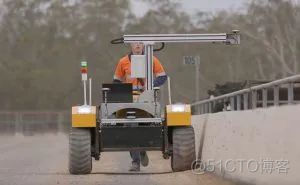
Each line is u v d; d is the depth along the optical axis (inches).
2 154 2133.4
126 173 1385.3
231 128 1160.8
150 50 1403.8
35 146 2731.3
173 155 1339.8
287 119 859.4
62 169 1501.0
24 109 7642.7
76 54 7682.1
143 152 1498.5
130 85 1331.2
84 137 1322.6
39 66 7780.5
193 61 2701.8
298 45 6141.7
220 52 6245.1
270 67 6240.2
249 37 6309.1
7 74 7691.9
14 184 1179.9
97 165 1619.1
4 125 5748.0
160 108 1343.5
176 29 7037.4
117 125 1328.7
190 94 5866.1
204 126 1439.5
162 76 1425.9
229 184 1125.7
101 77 7381.9
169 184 1162.6
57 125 5841.5
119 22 7559.1
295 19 6200.8
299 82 906.1
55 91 7647.6
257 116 997.2
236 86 2536.9
